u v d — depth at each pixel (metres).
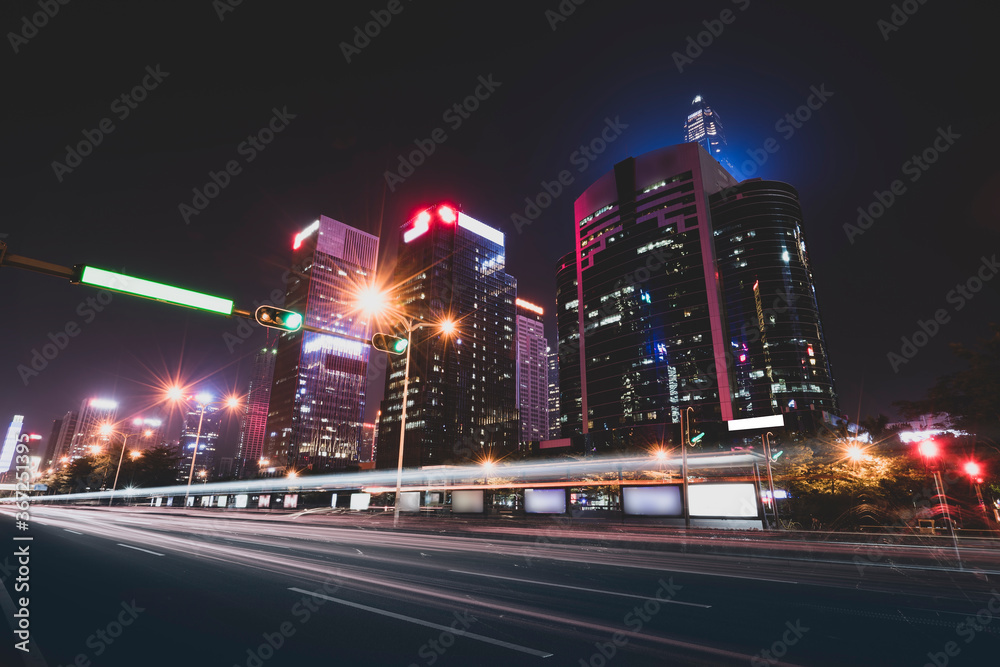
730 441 103.06
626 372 139.88
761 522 30.84
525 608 8.12
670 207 143.62
